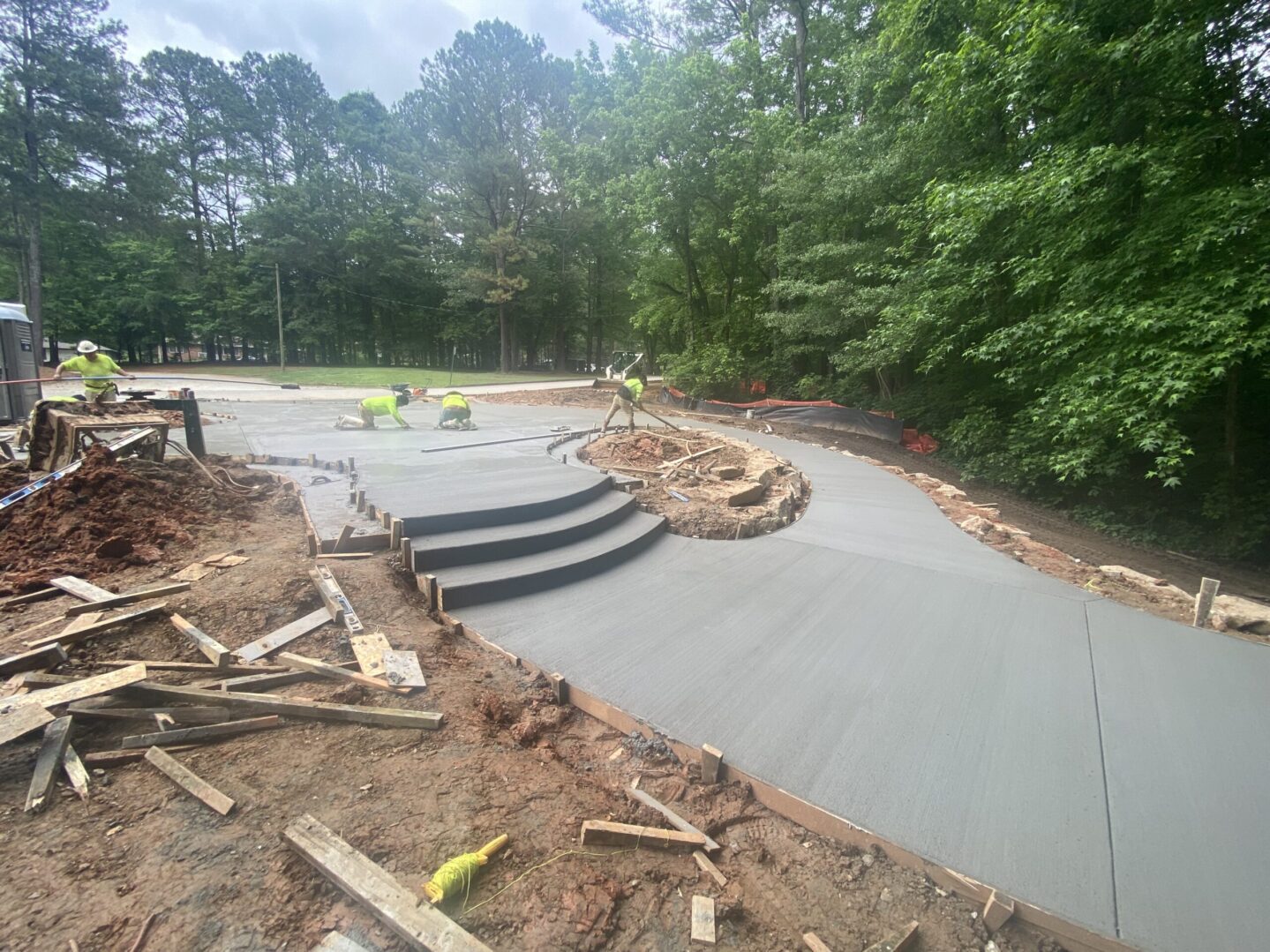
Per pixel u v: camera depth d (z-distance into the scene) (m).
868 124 13.28
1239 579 7.63
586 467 7.05
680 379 19.09
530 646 3.40
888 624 3.91
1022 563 5.38
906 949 1.71
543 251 34.34
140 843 1.78
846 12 16.92
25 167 24.47
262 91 37.97
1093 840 2.08
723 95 16.22
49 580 3.32
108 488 4.44
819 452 11.27
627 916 1.74
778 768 2.42
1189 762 2.55
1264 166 7.21
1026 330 8.91
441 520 4.48
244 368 33.97
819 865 2.03
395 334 44.41
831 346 16.72
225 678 2.62
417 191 36.12
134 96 27.97
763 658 3.37
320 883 1.69
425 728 2.53
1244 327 6.56
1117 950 1.68
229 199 39.53
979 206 8.74
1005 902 1.81
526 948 1.57
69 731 2.15
